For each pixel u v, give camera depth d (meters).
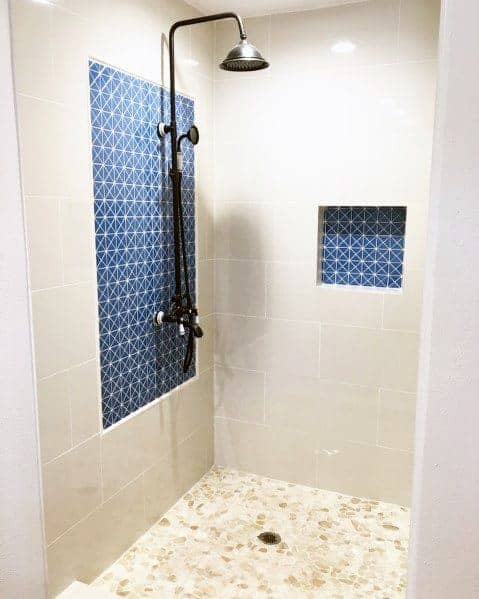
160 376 2.40
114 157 1.98
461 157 0.70
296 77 2.44
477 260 0.71
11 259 1.04
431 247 0.74
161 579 2.09
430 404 0.76
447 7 0.68
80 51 1.77
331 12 2.33
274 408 2.75
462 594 0.80
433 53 2.19
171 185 2.35
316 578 2.11
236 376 2.81
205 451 2.84
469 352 0.73
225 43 2.55
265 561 2.20
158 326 2.32
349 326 2.52
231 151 2.62
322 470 2.70
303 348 2.63
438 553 0.80
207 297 2.73
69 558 1.95
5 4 0.97
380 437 2.55
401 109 2.28
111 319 2.05
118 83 1.96
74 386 1.89
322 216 2.57
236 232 2.68
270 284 2.65
